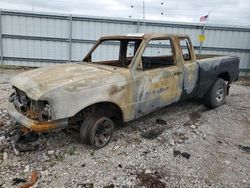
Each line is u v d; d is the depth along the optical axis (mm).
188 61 5031
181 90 4895
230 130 4879
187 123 5102
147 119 5211
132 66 4012
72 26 11305
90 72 3824
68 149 3891
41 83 3369
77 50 11641
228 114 5738
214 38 11789
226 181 3252
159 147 4078
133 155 3807
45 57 11633
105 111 3930
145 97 4215
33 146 3770
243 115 5723
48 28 11250
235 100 6973
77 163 3545
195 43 11812
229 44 11883
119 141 4219
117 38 4691
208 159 3771
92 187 3045
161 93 4477
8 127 4508
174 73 4629
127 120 4090
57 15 11062
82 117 3785
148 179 3227
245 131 4863
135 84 4004
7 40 11266
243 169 3541
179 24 11469
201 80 5316
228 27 11602
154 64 5004
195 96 5441
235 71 6332
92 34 11445
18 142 3826
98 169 3424
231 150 4086
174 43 4684
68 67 4199
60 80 3451
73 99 3340
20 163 3484
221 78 6176
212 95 5727
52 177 3215
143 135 4473
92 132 3748
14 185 3029
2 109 5484
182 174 3371
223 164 3648
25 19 11047
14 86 3812
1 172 3268
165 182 3191
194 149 4066
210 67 5465
